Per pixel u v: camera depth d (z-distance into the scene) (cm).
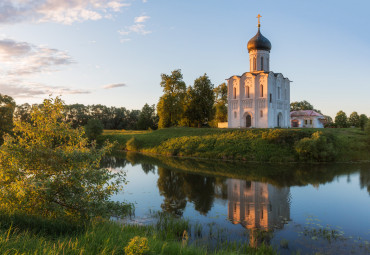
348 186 2812
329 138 4738
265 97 6212
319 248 1397
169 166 4169
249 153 4803
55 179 1228
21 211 1166
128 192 2580
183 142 5931
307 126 7781
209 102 7525
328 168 3875
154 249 962
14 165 1200
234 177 3300
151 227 1527
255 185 2875
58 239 943
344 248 1395
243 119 6581
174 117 7200
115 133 8862
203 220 1816
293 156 4547
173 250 1002
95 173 1267
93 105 14325
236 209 2067
